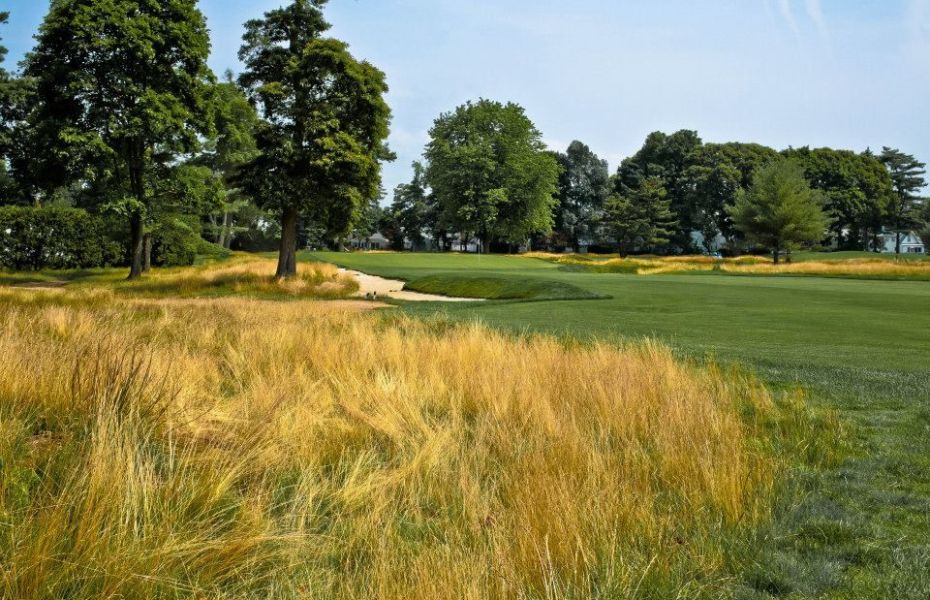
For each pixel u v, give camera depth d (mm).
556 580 2549
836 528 3293
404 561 2793
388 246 104688
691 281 30266
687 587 2611
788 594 2680
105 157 28078
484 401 5480
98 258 37625
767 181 60625
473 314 14469
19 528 2580
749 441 4820
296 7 26062
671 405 5160
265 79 26484
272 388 5355
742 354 8758
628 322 12820
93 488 2822
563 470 3689
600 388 5488
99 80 27781
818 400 6125
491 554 2770
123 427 3709
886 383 6773
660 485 3834
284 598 2545
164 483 3195
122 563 2475
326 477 3824
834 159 93812
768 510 3449
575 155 97500
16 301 15070
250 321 11172
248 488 3518
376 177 27234
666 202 79938
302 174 26000
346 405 5145
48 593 2342
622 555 2844
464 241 96688
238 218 69562
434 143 74812
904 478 4086
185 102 30328
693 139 93500
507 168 72688
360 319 12016
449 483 3709
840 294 20719
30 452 3533
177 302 16797
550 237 97375
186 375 5660
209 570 2668
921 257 70562
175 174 31719
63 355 5598
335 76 26094
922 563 2922
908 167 98438
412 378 6059
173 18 29328
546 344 8094
